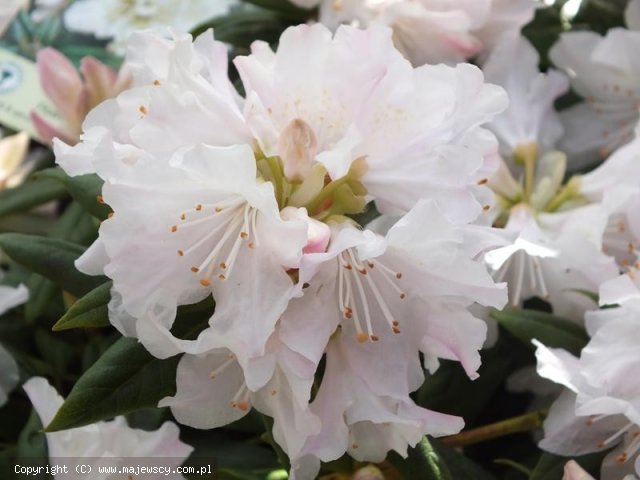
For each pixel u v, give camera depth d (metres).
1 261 0.62
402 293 0.40
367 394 0.40
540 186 0.52
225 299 0.39
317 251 0.38
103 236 0.38
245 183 0.37
